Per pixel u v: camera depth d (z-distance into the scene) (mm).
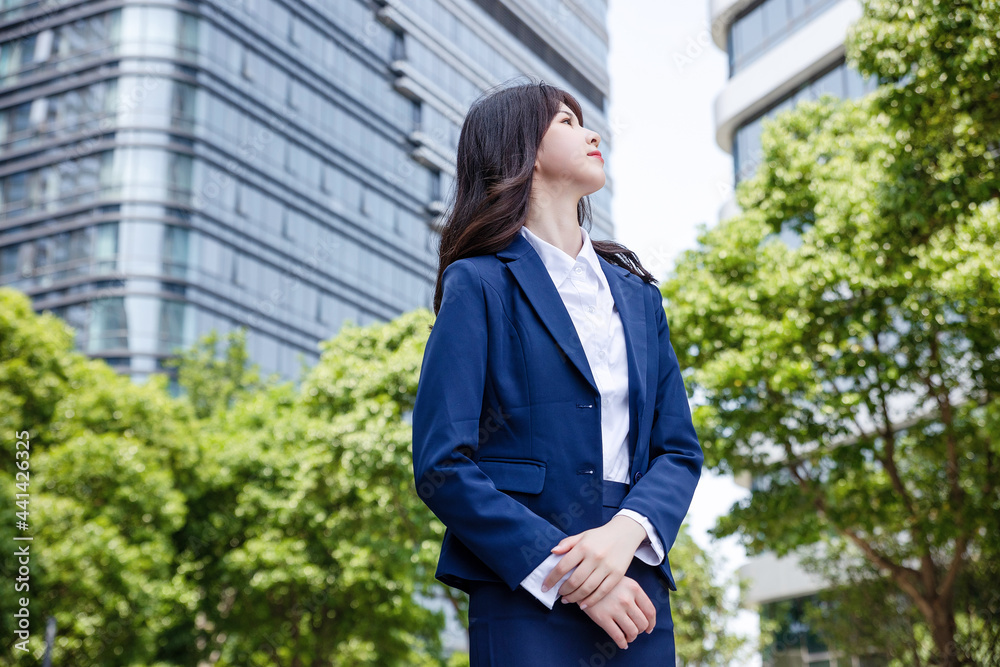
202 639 19922
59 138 35938
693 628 19219
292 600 18625
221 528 18469
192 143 35688
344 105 42594
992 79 8359
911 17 8438
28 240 35688
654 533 1342
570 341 1455
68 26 36969
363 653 18578
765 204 12648
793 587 22391
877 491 11711
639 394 1502
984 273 8711
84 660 15703
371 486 16078
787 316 10805
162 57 35719
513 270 1498
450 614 21969
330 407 17547
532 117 1630
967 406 11773
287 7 40531
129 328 33500
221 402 30047
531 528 1292
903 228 9961
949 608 10883
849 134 12273
